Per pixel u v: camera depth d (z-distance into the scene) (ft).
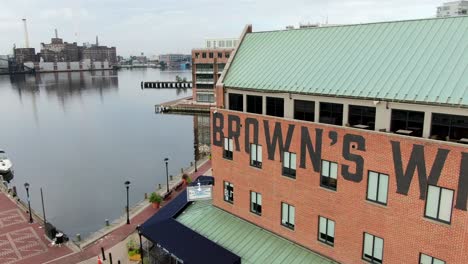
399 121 74.38
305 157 89.56
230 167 111.14
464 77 69.62
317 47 101.35
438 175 67.67
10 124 479.82
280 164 95.91
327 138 84.23
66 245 128.88
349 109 81.71
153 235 105.70
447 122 67.87
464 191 64.90
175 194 176.65
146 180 241.35
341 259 86.84
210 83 523.70
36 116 548.31
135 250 116.57
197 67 524.93
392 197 75.00
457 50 75.72
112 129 438.81
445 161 66.39
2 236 136.56
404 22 90.17
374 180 77.82
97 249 125.29
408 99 71.20
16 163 291.99
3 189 191.83
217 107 112.37
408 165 71.41
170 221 112.88
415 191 71.31
